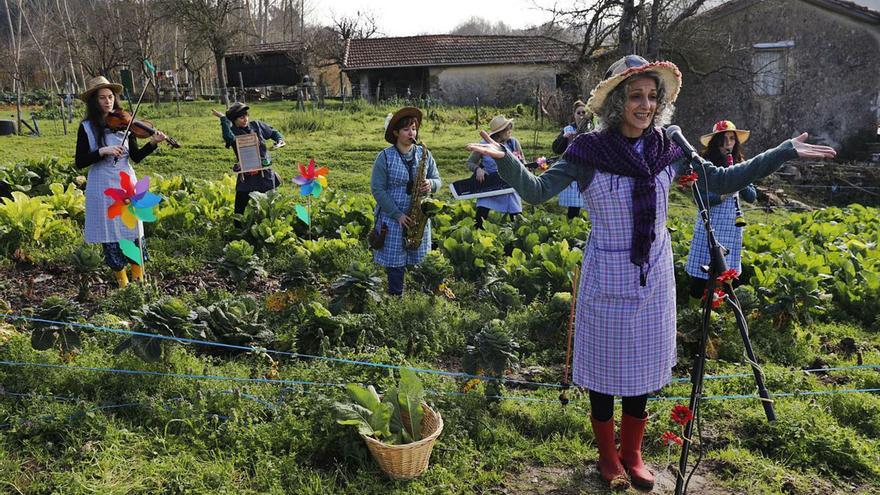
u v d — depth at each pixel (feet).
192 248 25.63
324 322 16.63
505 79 106.93
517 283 22.13
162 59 143.95
